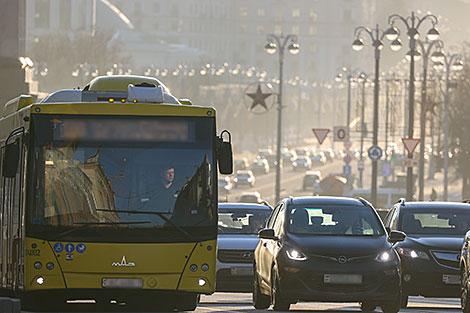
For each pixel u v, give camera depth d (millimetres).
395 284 51844
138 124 48719
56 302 54031
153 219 48094
